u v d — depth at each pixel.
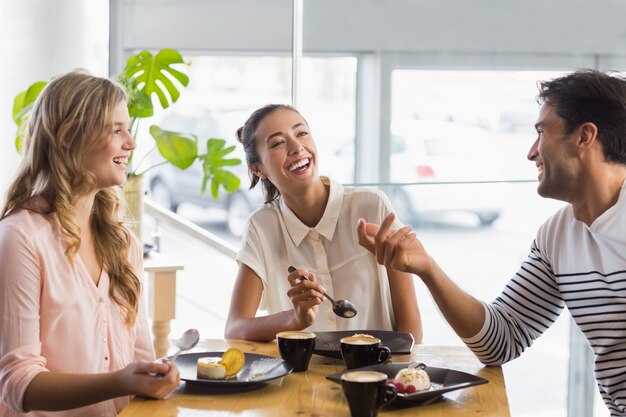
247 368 1.70
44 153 1.83
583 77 1.77
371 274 2.20
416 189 3.34
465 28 3.31
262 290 2.22
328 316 2.17
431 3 3.31
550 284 1.90
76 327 1.77
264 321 2.00
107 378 1.57
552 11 3.30
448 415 1.46
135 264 1.97
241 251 2.20
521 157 3.33
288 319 1.96
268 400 1.54
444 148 3.34
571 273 1.83
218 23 3.46
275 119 2.20
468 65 3.31
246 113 4.41
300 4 3.32
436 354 1.89
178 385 1.57
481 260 3.38
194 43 3.48
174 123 4.30
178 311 4.24
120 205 1.96
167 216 3.49
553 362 3.45
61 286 1.76
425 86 3.33
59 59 3.26
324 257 2.20
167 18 3.47
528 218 3.35
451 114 3.33
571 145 1.76
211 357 1.75
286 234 2.22
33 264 1.72
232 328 2.07
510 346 1.83
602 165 1.75
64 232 1.78
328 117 3.34
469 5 3.31
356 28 3.32
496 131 3.33
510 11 3.31
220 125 4.39
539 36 3.31
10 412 1.73
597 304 1.79
